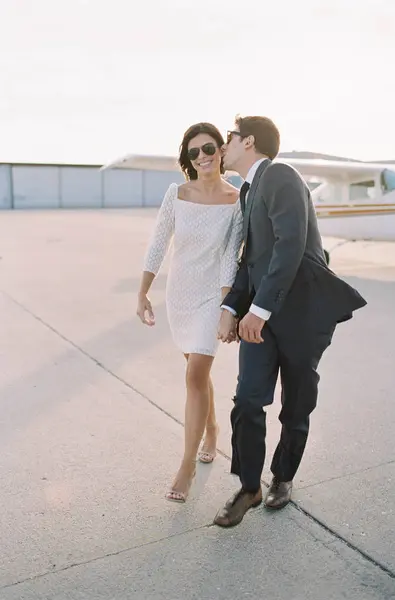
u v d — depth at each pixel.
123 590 1.97
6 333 5.29
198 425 2.53
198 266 2.54
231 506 2.37
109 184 29.41
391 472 2.83
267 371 2.30
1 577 2.03
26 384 4.00
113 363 4.47
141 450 3.04
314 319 2.24
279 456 2.50
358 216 10.53
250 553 2.18
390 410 3.61
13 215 23.02
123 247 12.51
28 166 27.66
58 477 2.75
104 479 2.73
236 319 2.35
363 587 2.00
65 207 28.69
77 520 2.38
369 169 10.14
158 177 30.45
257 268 2.26
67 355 4.66
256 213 2.20
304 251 2.21
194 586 1.99
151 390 3.91
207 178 2.48
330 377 4.23
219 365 4.47
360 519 2.41
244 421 2.30
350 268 9.79
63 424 3.36
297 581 2.02
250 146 2.26
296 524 2.37
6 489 2.63
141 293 2.73
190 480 2.54
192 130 2.46
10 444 3.09
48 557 2.14
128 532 2.30
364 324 5.80
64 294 7.15
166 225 2.62
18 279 8.18
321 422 3.42
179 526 2.35
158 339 5.15
